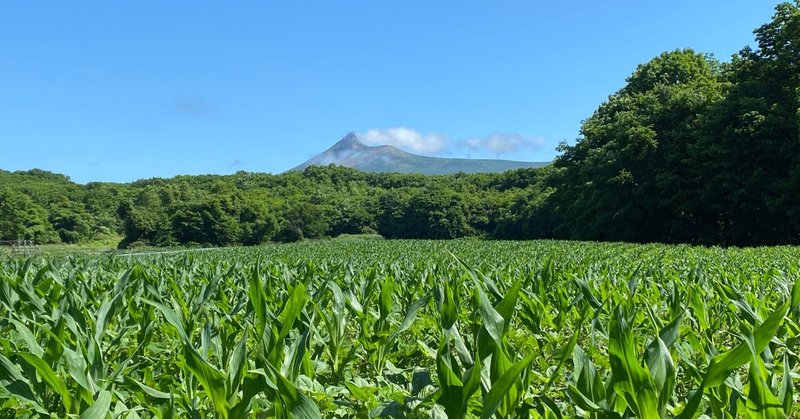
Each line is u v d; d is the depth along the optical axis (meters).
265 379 2.09
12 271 8.41
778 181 31.70
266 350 2.69
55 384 2.23
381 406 2.35
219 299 5.20
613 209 40.62
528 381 2.38
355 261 12.45
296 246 35.91
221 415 2.17
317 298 4.14
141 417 2.66
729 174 33.16
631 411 1.99
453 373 2.01
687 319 4.60
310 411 1.87
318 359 3.63
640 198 39.38
